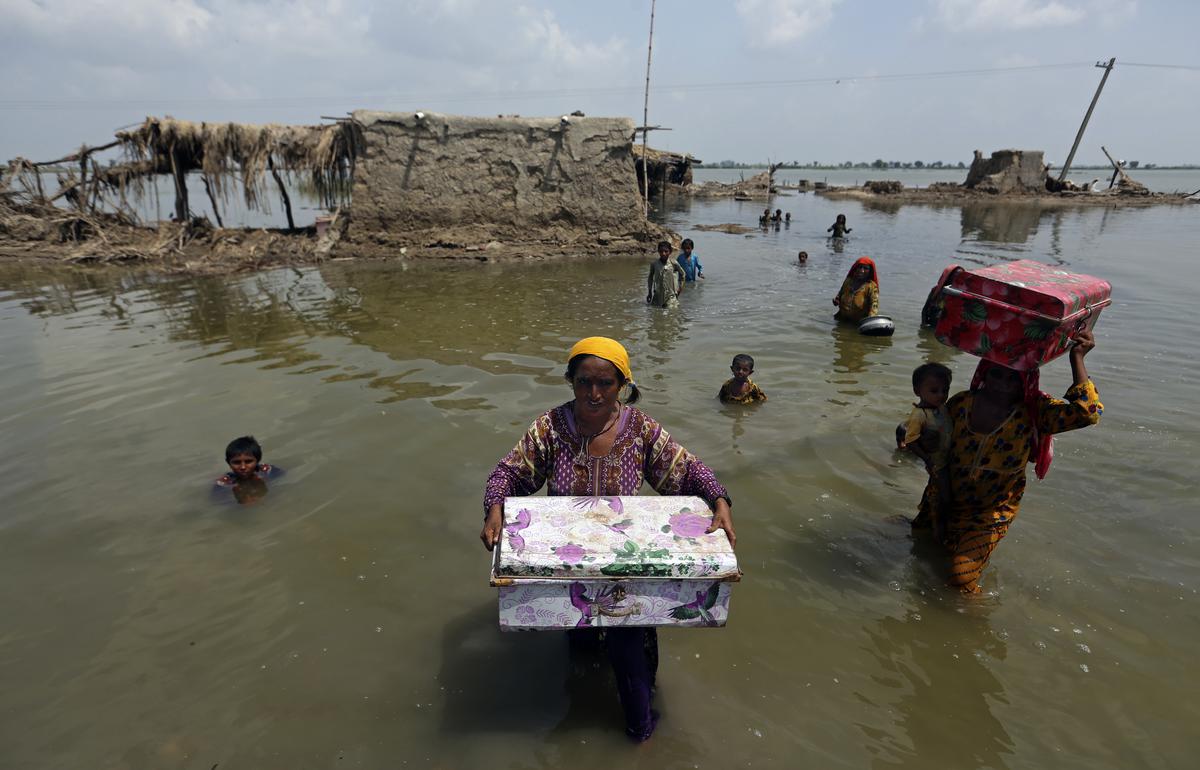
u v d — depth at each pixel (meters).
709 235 22.28
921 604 3.57
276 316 10.05
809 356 7.93
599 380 2.61
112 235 17.53
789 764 2.61
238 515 4.39
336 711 2.86
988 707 2.89
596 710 2.88
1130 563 3.87
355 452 5.25
